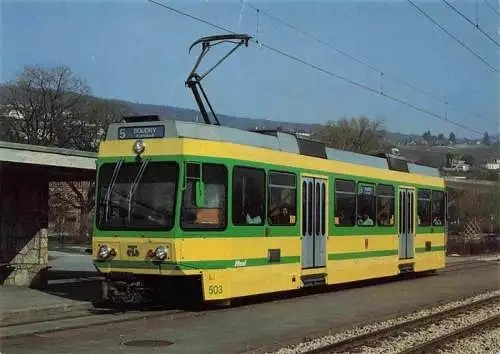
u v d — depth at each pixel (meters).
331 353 9.37
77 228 57.12
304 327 11.77
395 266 20.77
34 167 14.91
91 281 18.61
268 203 14.66
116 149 13.47
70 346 9.51
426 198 23.38
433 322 12.84
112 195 13.29
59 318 12.29
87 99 54.88
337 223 17.50
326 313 13.70
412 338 10.97
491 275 25.70
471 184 65.56
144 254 12.70
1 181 16.56
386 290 18.98
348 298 16.62
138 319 12.23
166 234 12.52
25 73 53.34
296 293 17.52
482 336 11.38
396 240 20.88
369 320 12.81
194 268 12.65
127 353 9.08
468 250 49.12
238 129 14.23
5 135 52.50
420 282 22.02
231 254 13.41
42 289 16.25
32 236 16.92
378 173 19.95
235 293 13.51
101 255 13.13
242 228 13.75
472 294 18.31
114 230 13.09
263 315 13.12
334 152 17.89
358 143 73.25
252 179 14.18
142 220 12.84
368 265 19.05
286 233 15.23
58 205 55.41
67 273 22.05
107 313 13.00
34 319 12.12
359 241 18.59
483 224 65.44
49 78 53.59
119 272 12.98
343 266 17.69
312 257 16.30
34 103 53.41
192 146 12.88
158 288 13.18
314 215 16.47
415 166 23.03
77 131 54.34
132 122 13.49
